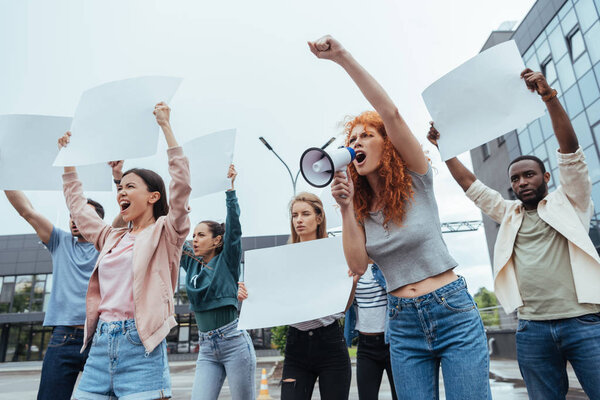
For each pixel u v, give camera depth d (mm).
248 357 2918
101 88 2166
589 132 13656
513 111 1828
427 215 1720
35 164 2418
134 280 1953
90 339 2033
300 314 2266
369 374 2809
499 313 15219
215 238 3182
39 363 27234
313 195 2953
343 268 2312
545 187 2492
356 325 2975
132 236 2184
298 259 2391
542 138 15672
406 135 1629
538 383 2326
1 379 15461
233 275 3020
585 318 2154
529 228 2479
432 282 1686
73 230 2859
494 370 10094
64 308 2678
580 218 2338
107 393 1893
